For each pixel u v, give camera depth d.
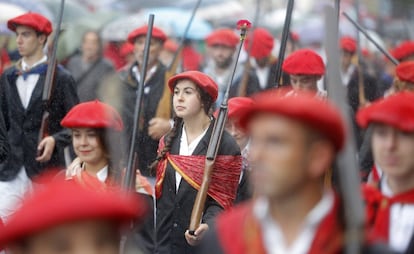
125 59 24.97
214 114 17.20
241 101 16.64
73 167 14.39
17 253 7.38
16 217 7.26
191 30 31.61
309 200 8.17
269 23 37.44
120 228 7.37
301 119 7.99
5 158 18.70
